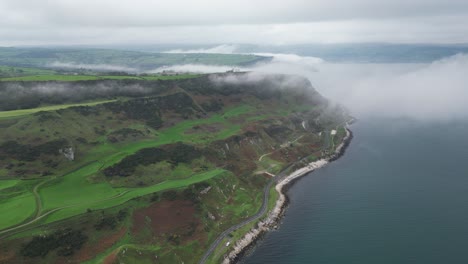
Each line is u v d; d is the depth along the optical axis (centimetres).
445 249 13412
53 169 16750
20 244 11569
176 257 13088
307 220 16200
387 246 13762
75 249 12050
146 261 12456
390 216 16225
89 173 16850
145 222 14075
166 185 17162
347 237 14562
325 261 13025
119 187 16462
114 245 12562
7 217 12912
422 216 16138
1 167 15912
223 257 13500
